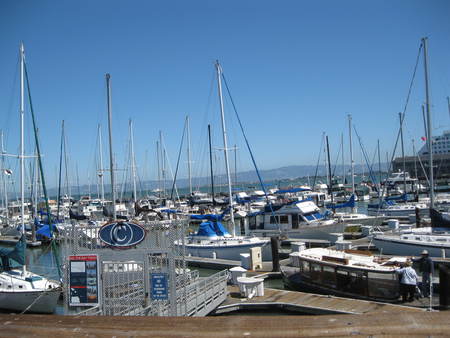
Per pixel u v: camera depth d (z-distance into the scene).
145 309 13.02
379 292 17.31
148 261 13.46
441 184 86.94
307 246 32.16
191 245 30.19
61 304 21.55
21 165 28.97
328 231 33.84
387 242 26.50
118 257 13.45
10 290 19.69
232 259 29.11
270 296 18.91
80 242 13.77
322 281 19.48
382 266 17.77
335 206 41.31
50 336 3.50
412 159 97.38
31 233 42.91
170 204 64.00
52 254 36.66
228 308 17.89
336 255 20.42
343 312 15.98
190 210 56.72
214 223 31.38
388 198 51.56
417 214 33.50
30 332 3.60
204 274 26.33
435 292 17.83
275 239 24.27
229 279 21.83
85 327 3.66
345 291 18.44
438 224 25.80
